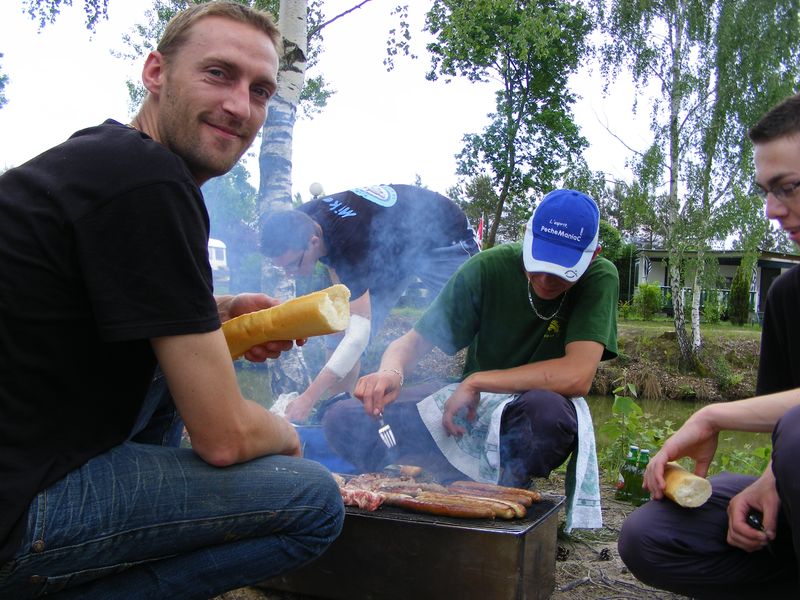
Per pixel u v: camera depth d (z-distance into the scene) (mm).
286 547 1486
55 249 1182
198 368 1261
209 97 1432
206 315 1269
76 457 1234
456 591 1763
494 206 25562
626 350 14930
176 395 1282
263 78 1487
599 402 11492
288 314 1558
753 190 14164
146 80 1500
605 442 5754
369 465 2627
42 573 1205
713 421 1700
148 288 1210
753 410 1649
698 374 14305
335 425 2580
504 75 15984
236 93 1444
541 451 2281
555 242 2297
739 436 7051
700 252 14492
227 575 1454
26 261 1167
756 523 1580
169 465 1342
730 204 14305
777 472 1396
